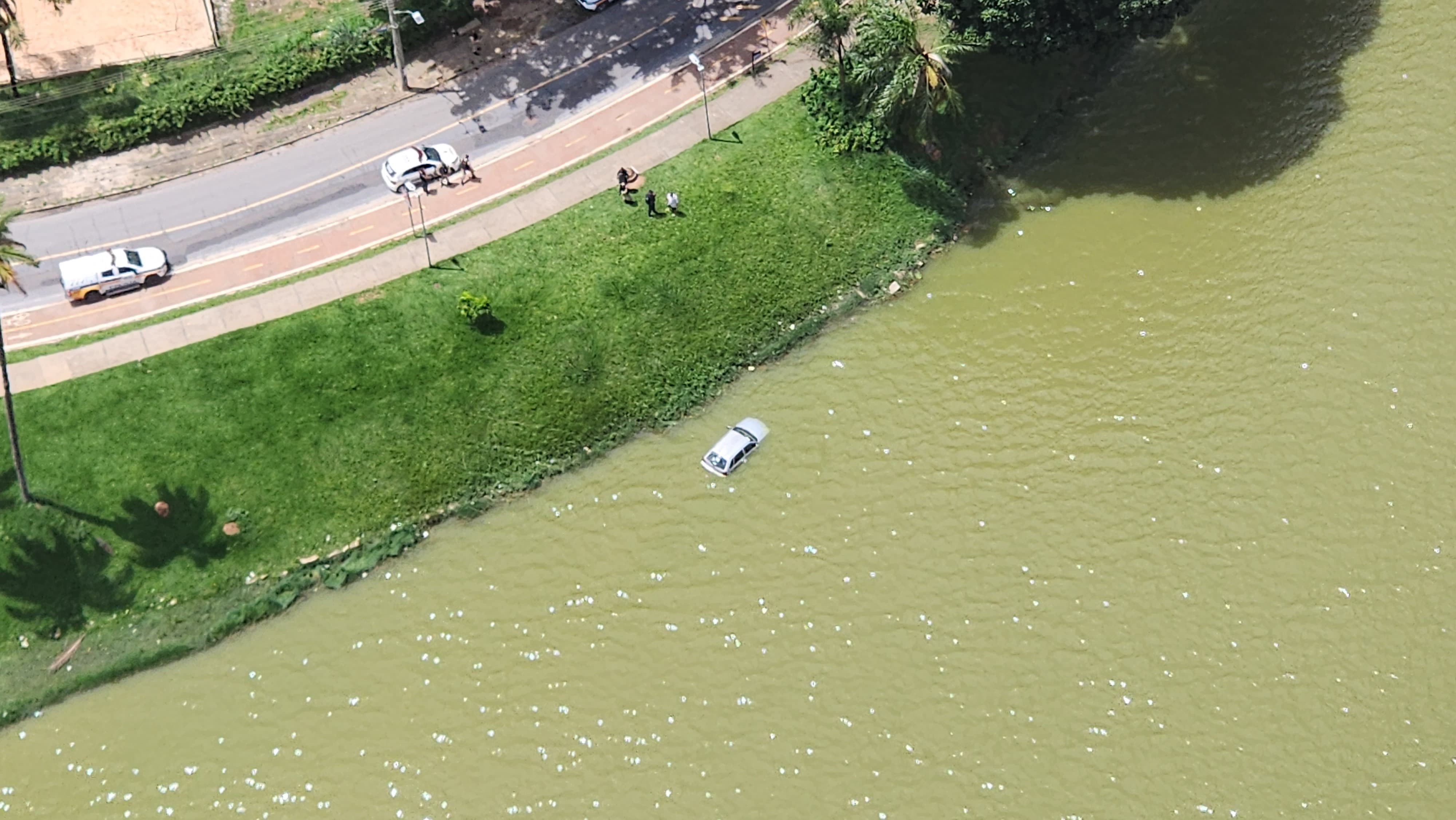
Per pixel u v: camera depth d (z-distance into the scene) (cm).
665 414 7925
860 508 7650
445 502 7700
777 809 6856
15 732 7225
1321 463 7694
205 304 8169
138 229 8456
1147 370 8031
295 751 7106
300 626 7438
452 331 8006
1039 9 8019
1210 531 7519
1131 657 7188
